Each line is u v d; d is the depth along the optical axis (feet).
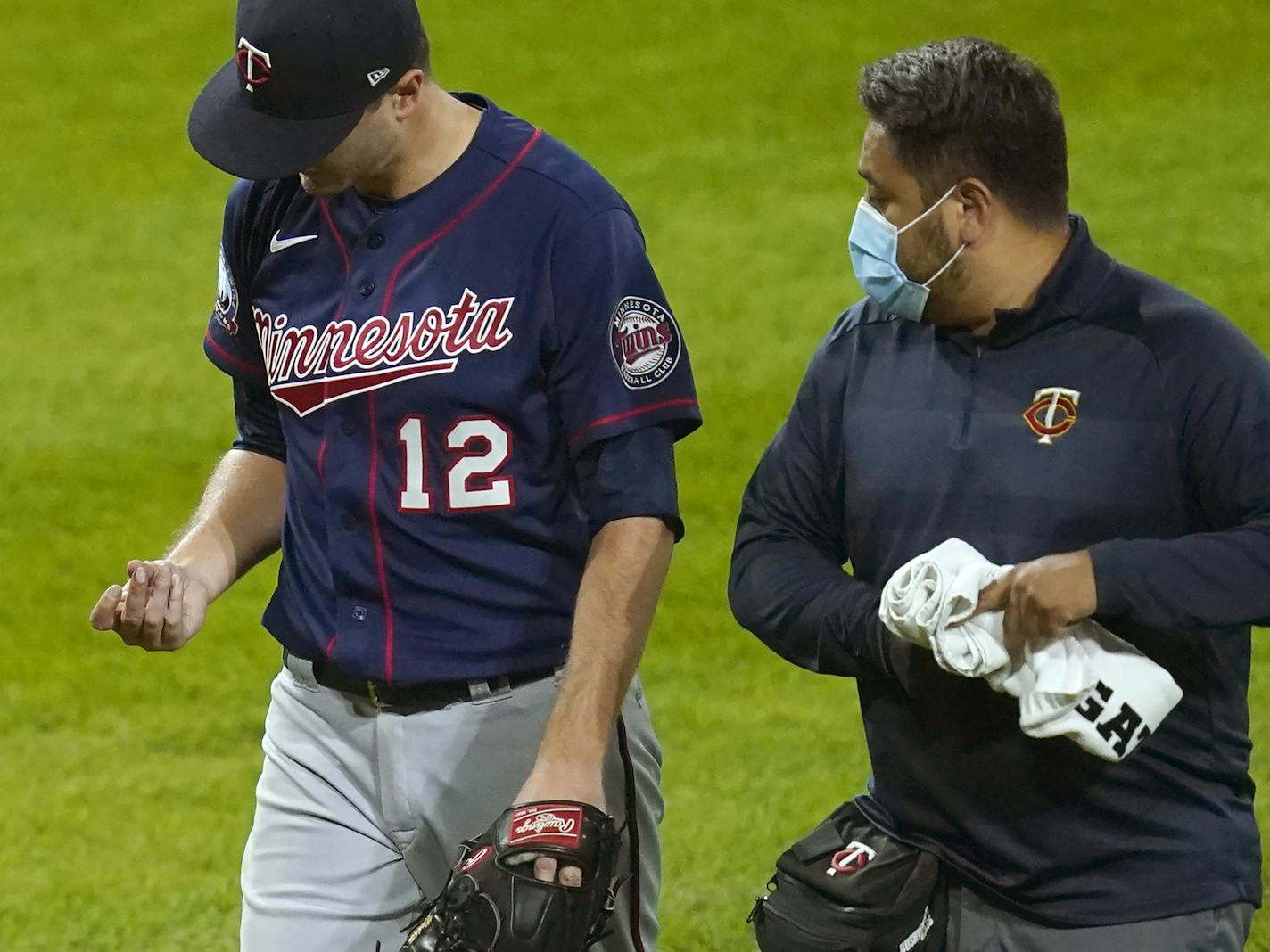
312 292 34.47
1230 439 29.96
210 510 37.63
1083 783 31.09
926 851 32.76
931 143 30.89
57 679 81.46
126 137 169.68
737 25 184.55
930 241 31.30
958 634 29.40
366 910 35.27
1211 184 143.23
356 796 35.32
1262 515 29.84
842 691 76.28
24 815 67.31
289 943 35.17
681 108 168.14
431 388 33.14
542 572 34.04
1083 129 156.87
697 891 57.62
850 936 32.78
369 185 33.88
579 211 33.12
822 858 33.53
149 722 76.74
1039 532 30.94
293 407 34.73
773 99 168.45
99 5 200.75
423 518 33.60
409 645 34.04
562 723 31.27
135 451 109.81
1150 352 30.58
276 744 36.24
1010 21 179.42
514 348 33.04
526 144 33.81
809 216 143.74
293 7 31.63
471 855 30.37
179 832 65.57
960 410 31.68
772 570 33.73
